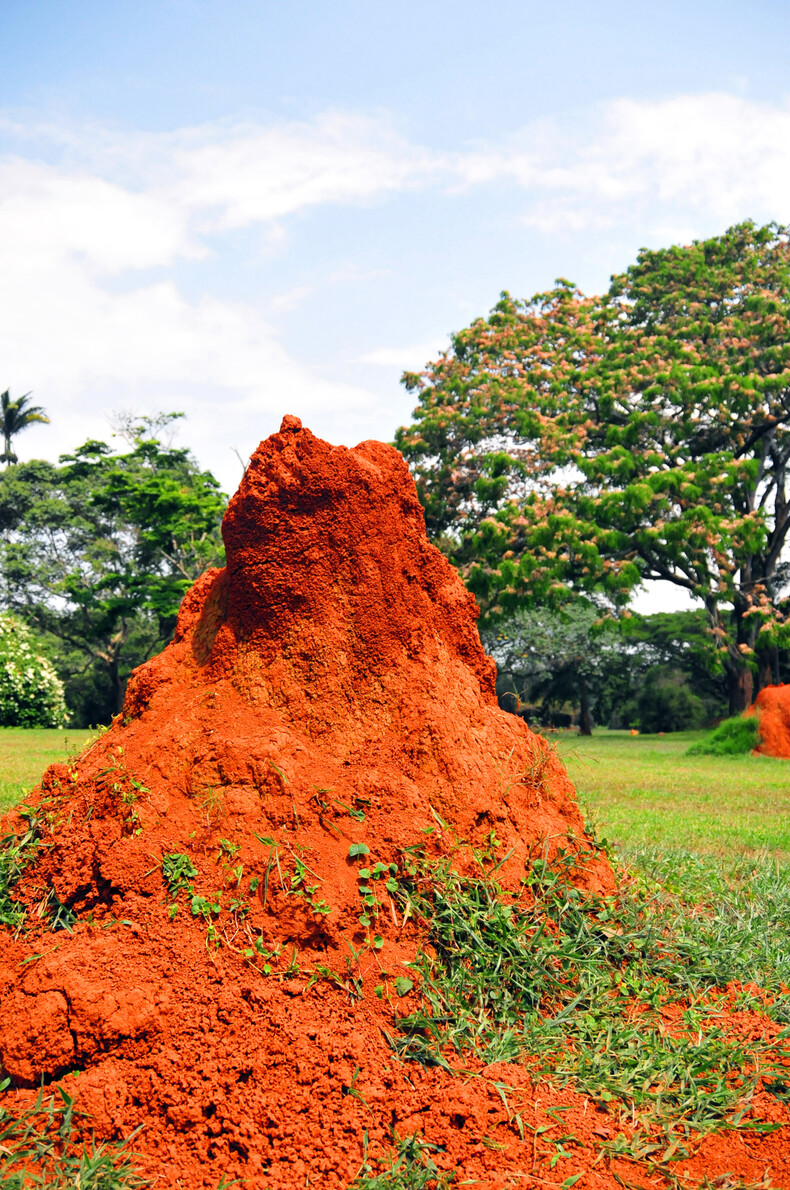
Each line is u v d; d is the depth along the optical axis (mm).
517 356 31547
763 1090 3189
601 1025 3467
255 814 3621
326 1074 2873
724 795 12523
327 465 4355
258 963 3215
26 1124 2602
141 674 4473
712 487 25734
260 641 4227
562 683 41625
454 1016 3287
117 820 3582
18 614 43656
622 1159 2734
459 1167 2584
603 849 4895
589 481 26750
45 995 2889
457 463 30234
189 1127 2672
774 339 28016
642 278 31047
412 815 3787
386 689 4227
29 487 45188
